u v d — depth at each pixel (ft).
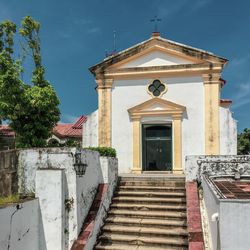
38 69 49.93
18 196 35.70
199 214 34.81
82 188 36.19
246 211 22.82
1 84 45.47
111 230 36.52
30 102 46.39
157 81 58.39
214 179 38.75
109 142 58.90
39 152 35.91
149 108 57.98
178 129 56.44
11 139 72.59
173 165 56.18
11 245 28.96
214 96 56.03
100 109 59.88
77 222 34.27
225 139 55.11
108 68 59.93
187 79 57.16
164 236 34.86
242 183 35.19
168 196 41.34
